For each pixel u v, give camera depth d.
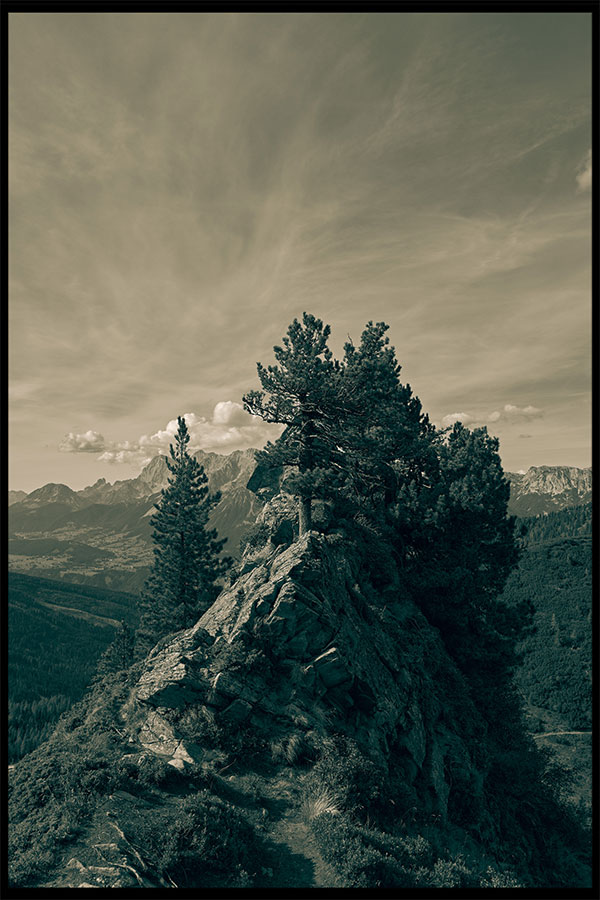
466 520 38.50
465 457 42.66
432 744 27.31
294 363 32.19
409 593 37.16
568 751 102.25
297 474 32.56
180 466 54.12
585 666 143.25
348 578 31.62
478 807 26.84
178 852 13.98
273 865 15.19
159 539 53.59
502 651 38.97
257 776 19.89
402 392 45.50
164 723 21.84
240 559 41.25
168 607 51.59
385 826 19.62
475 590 38.84
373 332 46.09
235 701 22.44
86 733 22.58
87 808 15.32
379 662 27.75
